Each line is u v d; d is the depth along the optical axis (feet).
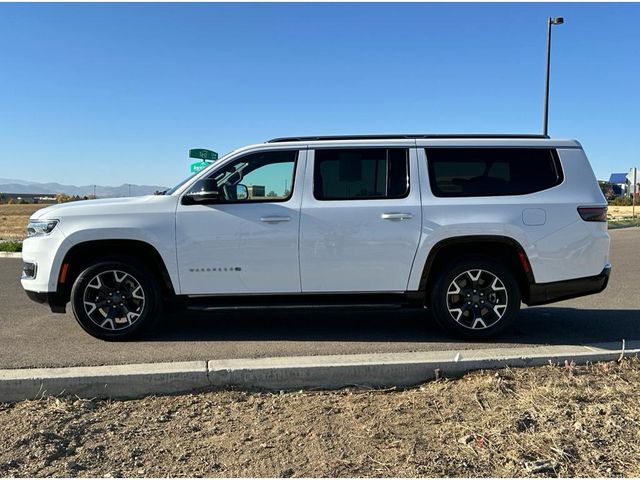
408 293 18.03
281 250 17.81
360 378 14.29
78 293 18.01
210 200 17.75
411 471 10.15
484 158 18.25
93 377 13.60
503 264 17.95
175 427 12.03
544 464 10.25
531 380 14.19
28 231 18.72
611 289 28.66
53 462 10.52
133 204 18.13
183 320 21.62
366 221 17.76
